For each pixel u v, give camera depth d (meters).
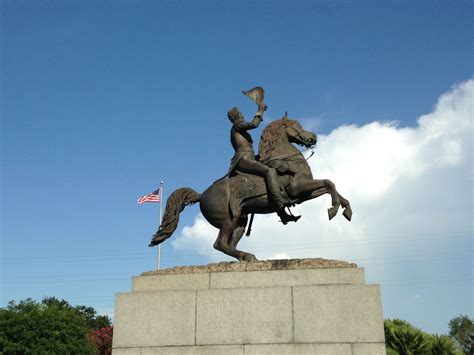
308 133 8.34
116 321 6.59
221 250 7.65
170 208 8.20
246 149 8.12
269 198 7.67
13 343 22.98
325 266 6.54
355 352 5.86
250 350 6.10
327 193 7.54
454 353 16.53
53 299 46.31
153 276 6.95
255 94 8.35
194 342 6.29
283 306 6.23
